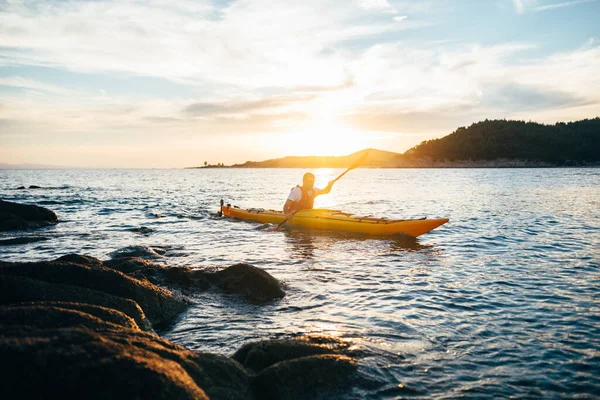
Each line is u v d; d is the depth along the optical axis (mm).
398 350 3766
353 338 4027
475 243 9023
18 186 40719
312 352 3359
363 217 10836
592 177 47219
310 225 11227
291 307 5031
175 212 16422
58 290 3988
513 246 8625
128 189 34656
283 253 8242
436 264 7176
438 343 3932
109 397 2070
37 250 8719
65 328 2527
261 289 5430
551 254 7801
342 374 3150
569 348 3814
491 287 5750
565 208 15539
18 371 2125
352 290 5680
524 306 4965
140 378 2131
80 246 9195
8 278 3910
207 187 38438
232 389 2689
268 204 19969
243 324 4508
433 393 3068
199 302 5258
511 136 152750
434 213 14742
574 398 3006
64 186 40281
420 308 4934
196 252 8406
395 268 6926
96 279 4539
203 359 2793
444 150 161000
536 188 28078
